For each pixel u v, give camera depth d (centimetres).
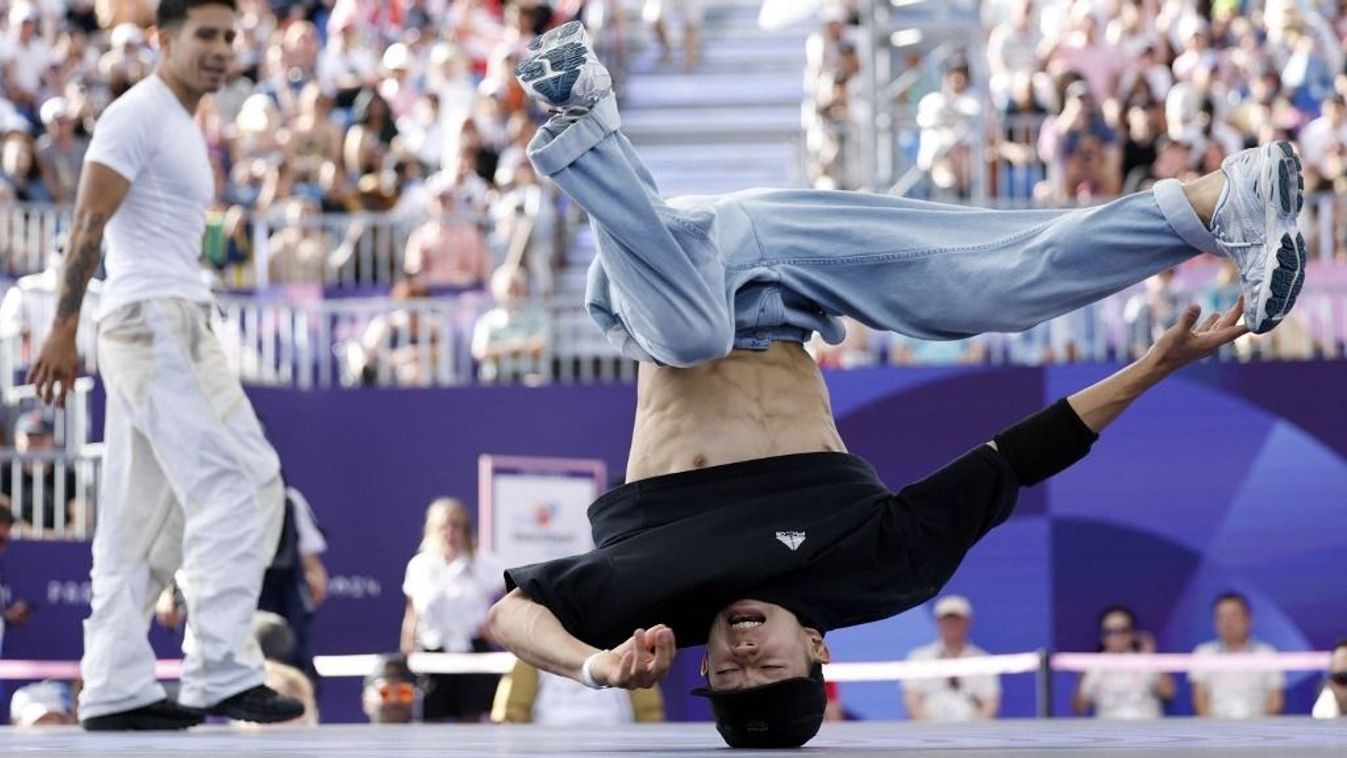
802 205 1223
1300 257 1153
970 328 1222
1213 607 3058
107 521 1673
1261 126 4219
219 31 1655
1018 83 4269
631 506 1174
